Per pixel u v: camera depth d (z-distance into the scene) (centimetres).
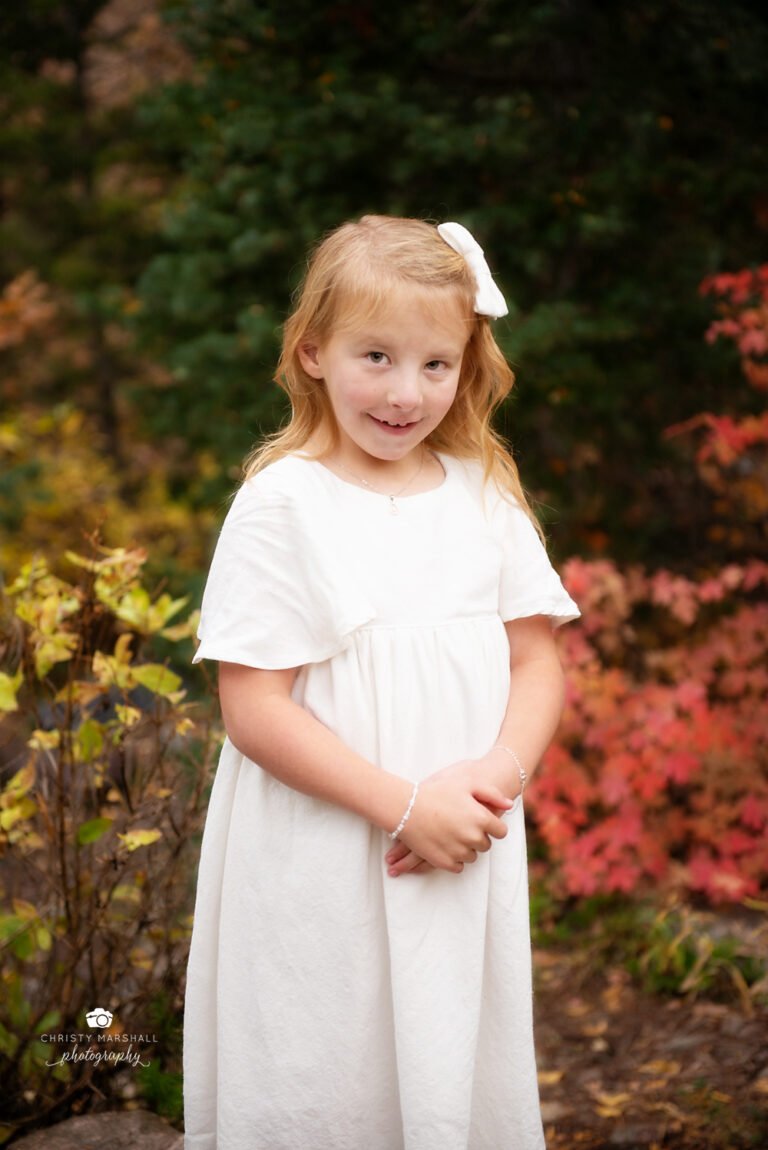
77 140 919
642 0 435
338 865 164
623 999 321
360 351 162
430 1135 162
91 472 731
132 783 254
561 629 394
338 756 159
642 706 374
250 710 162
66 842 244
